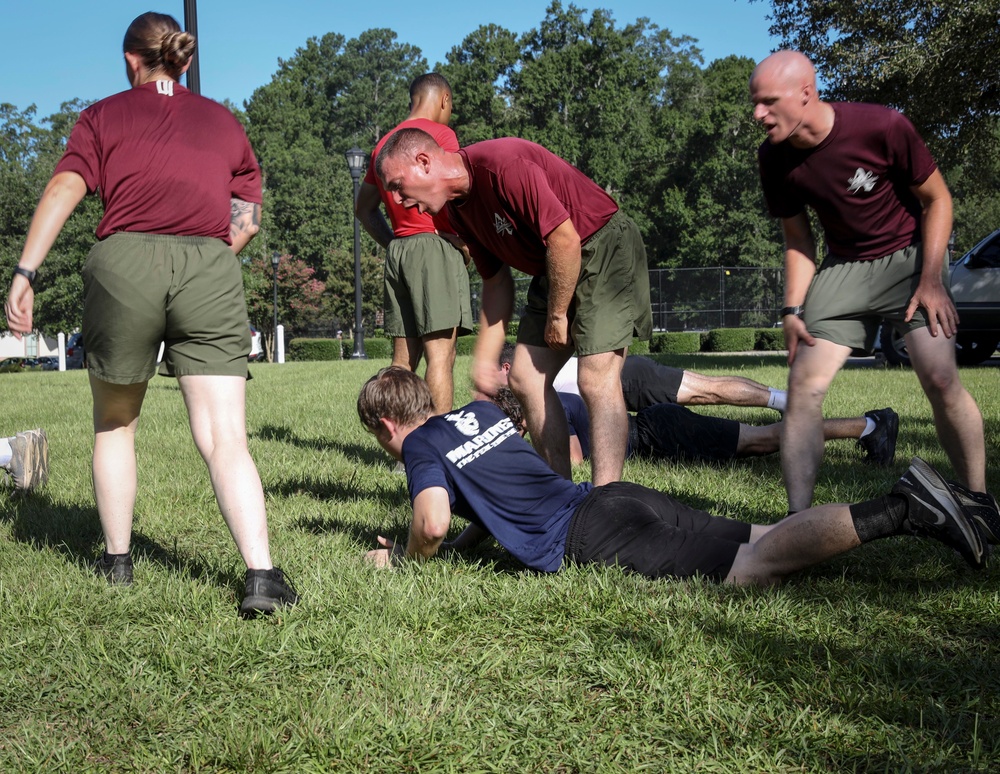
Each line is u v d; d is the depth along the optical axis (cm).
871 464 546
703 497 457
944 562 329
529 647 261
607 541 310
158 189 290
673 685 233
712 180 5203
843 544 285
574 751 205
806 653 251
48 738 218
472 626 275
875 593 298
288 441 683
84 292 297
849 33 1784
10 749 212
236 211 317
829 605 283
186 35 305
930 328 343
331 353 4016
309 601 292
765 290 3975
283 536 388
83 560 354
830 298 362
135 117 294
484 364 389
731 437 558
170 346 299
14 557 363
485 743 211
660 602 284
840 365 368
